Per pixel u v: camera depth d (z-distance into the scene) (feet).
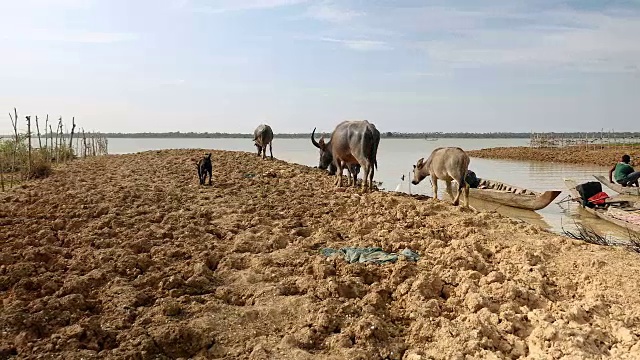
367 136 43.45
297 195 43.42
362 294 20.56
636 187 53.93
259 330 17.44
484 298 19.02
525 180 86.99
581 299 20.71
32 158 62.69
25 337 15.84
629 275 22.61
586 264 24.25
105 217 32.17
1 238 27.20
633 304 19.51
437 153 44.39
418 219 34.14
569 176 94.58
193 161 71.31
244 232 29.94
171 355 15.87
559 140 217.97
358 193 43.98
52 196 40.01
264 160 73.00
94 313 18.51
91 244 26.68
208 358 15.72
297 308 18.90
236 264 24.14
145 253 25.73
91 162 78.89
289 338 16.31
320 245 27.71
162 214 33.94
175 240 27.96
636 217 41.32
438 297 20.54
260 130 75.15
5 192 43.65
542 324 16.78
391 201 39.68
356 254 25.05
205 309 18.66
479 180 67.46
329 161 56.18
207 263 24.47
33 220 31.07
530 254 25.32
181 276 22.29
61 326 17.06
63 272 22.48
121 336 16.43
